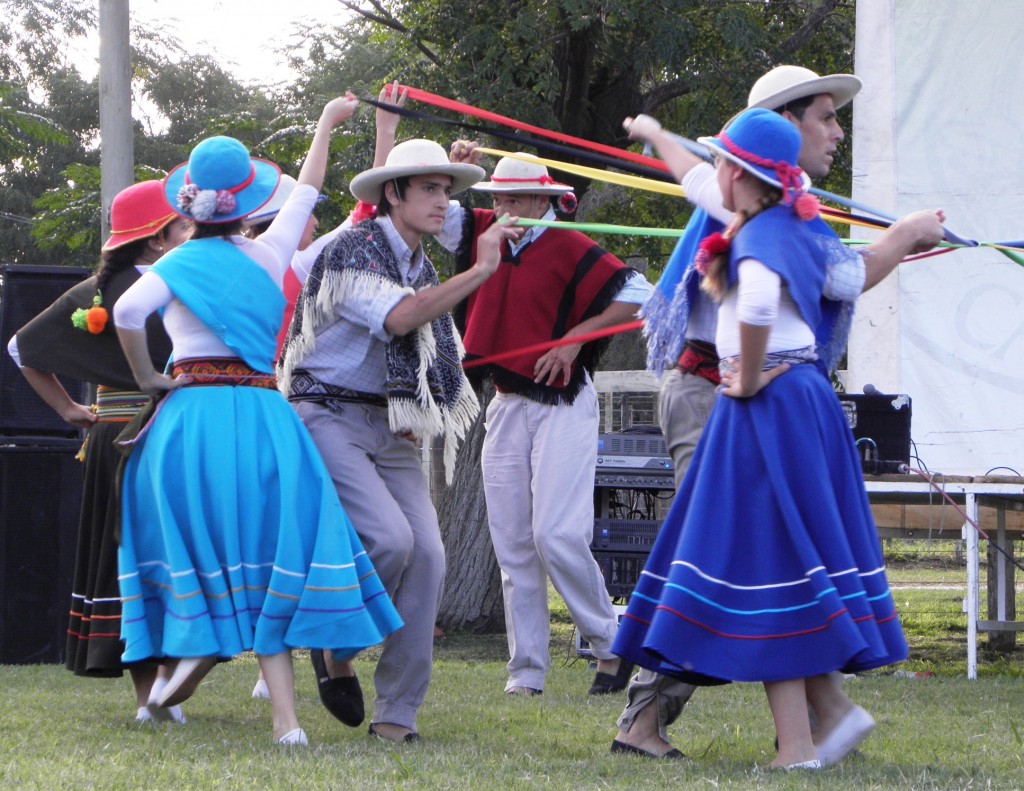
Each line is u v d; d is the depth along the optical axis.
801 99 6.14
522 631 9.16
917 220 5.84
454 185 6.93
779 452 5.43
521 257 9.27
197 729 6.72
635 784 5.19
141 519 6.31
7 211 45.00
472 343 9.33
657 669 5.64
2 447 10.70
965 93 12.47
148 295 6.16
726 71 14.98
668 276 6.34
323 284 6.55
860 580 5.42
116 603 7.04
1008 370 12.10
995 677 10.43
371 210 6.93
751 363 5.37
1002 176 12.34
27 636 10.67
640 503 12.48
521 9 14.45
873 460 11.01
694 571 5.40
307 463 6.29
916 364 12.30
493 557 14.61
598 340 9.28
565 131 14.96
